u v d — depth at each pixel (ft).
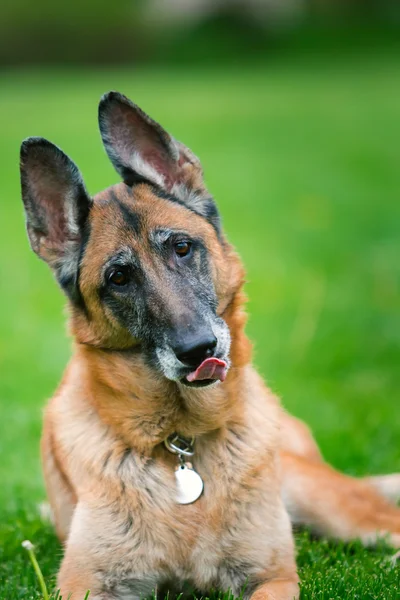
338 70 157.58
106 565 17.74
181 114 112.06
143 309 18.25
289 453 22.16
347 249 54.19
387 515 21.50
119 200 19.36
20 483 25.76
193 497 17.93
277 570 18.24
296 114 110.93
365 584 17.29
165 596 18.53
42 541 21.56
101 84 149.48
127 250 18.60
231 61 181.06
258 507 18.25
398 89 128.26
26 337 41.16
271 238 57.41
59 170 19.20
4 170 82.12
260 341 39.24
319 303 44.09
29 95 136.46
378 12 196.13
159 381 18.26
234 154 88.28
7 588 18.19
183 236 18.88
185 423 18.42
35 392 34.65
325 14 196.85
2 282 49.78
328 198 69.36
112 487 18.02
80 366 19.65
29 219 19.33
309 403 32.09
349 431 28.81
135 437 18.31
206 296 18.66
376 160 84.38
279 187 73.51
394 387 34.22
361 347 38.42
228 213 65.16
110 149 19.86
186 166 20.04
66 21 188.03
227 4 192.03
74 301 19.27
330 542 21.26
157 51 189.47
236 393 18.86
